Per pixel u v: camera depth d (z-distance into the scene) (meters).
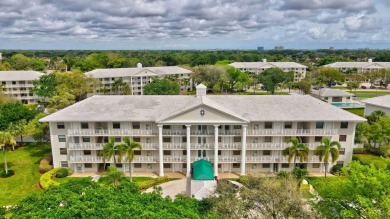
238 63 178.00
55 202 25.20
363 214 27.03
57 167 52.66
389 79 149.25
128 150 46.84
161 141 49.22
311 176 50.53
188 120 48.03
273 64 174.12
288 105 52.16
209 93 133.00
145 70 128.38
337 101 110.00
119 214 22.00
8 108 70.44
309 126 50.50
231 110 50.41
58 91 90.56
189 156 49.84
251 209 33.22
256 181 36.28
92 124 50.84
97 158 51.56
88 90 99.50
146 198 27.25
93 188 29.48
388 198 25.16
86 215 22.05
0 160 59.34
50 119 49.06
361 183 27.45
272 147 50.56
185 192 45.38
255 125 50.34
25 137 75.00
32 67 186.00
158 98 55.16
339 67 178.88
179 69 143.00
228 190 35.12
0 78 109.19
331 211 29.52
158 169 53.31
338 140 50.94
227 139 51.56
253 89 151.12
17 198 44.00
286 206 30.52
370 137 58.94
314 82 144.12
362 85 162.12
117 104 53.38
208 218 25.22
